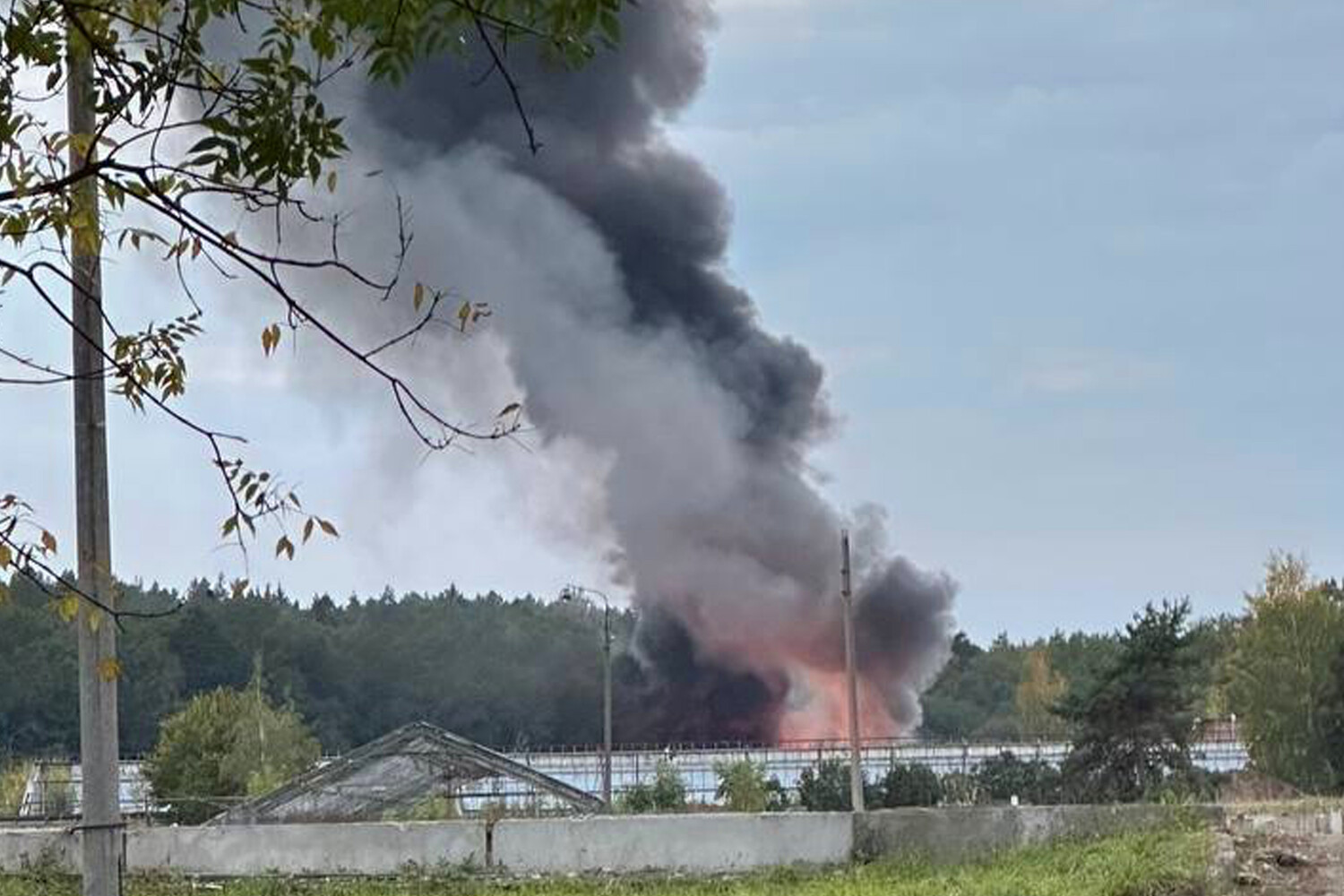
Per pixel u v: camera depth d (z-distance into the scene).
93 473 34.00
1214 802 103.19
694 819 68.88
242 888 63.91
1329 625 184.00
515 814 95.94
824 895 55.12
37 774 166.12
